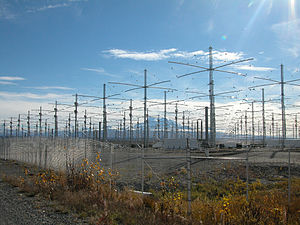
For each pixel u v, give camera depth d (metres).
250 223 8.59
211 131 42.97
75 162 19.83
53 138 24.70
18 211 9.84
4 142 40.72
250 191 13.86
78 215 9.31
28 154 29.00
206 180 18.19
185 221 8.66
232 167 24.03
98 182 13.33
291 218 9.41
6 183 16.75
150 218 8.77
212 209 9.50
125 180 18.11
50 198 12.08
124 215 9.12
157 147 56.84
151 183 17.41
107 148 20.73
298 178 19.92
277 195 12.45
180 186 16.61
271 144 40.81
